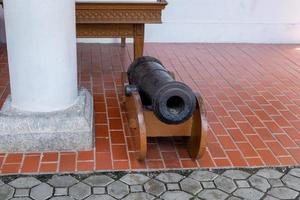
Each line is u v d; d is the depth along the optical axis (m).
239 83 4.32
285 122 3.45
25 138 2.75
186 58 5.12
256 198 2.46
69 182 2.51
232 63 5.02
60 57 2.70
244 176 2.66
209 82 4.31
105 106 3.58
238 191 2.51
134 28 4.07
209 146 3.00
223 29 5.88
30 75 2.70
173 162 2.78
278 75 4.65
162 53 5.28
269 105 3.79
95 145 2.93
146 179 2.58
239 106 3.73
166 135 2.82
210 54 5.35
